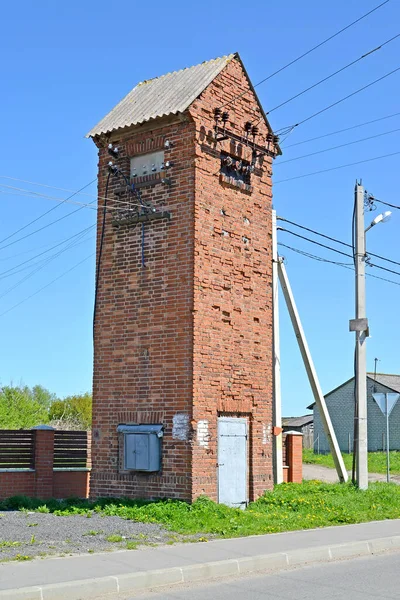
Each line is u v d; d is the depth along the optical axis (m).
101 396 18.30
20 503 18.34
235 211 18.44
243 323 18.31
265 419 18.70
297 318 23.64
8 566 10.64
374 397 25.11
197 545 12.80
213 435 17.12
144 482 17.20
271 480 18.73
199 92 17.59
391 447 61.53
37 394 64.94
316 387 23.89
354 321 22.17
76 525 14.62
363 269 22.53
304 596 9.70
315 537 13.98
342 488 21.33
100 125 19.27
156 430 17.03
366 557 13.06
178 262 17.36
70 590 9.52
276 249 22.94
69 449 21.81
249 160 18.97
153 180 18.00
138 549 12.30
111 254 18.61
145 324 17.75
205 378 17.09
